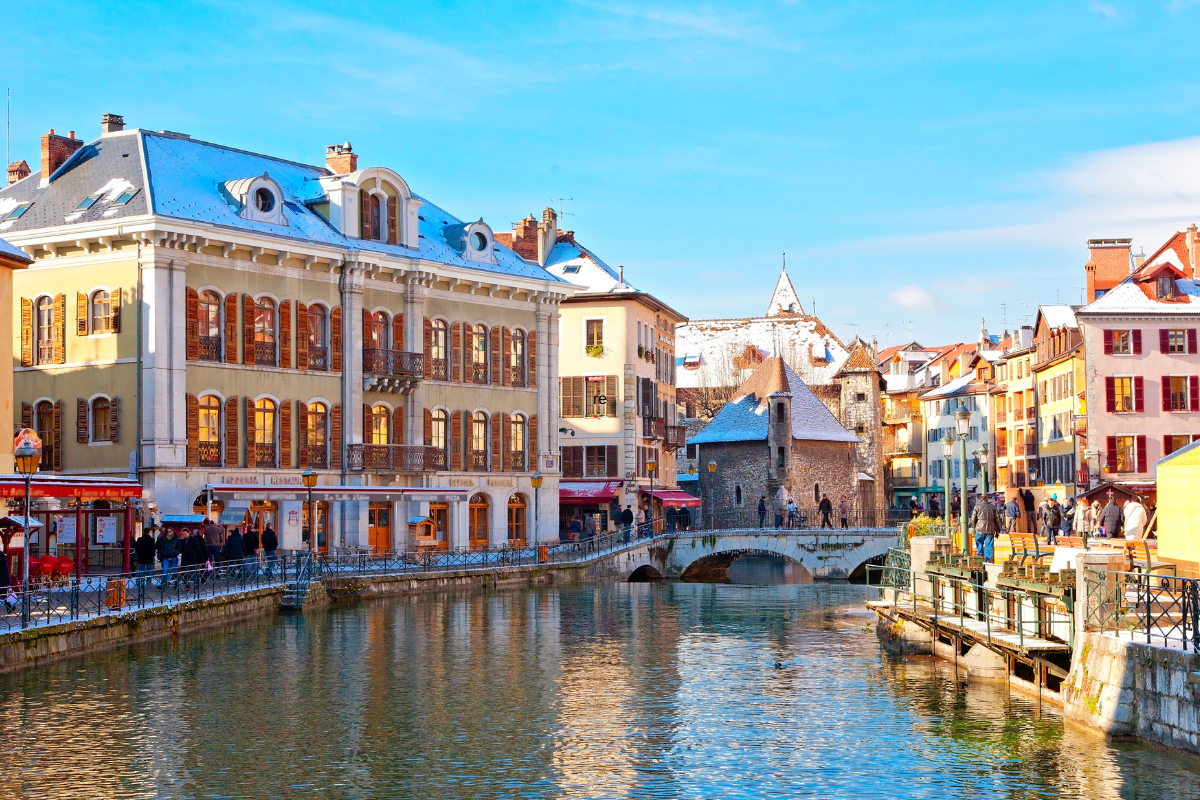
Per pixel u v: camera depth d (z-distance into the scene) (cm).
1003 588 2720
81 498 3659
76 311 4891
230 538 4153
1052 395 8562
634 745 2230
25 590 2836
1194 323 7350
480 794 1919
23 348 4988
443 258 5909
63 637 2923
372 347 5522
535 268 6450
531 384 6291
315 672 2920
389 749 2191
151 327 4734
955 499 10544
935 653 3234
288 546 5047
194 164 5253
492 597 4941
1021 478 9388
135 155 5069
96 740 2205
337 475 5359
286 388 5181
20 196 5225
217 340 4941
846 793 1919
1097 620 2223
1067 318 8469
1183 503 2647
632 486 7450
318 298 5331
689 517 7669
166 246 4759
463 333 5956
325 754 2148
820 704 2584
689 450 9775
